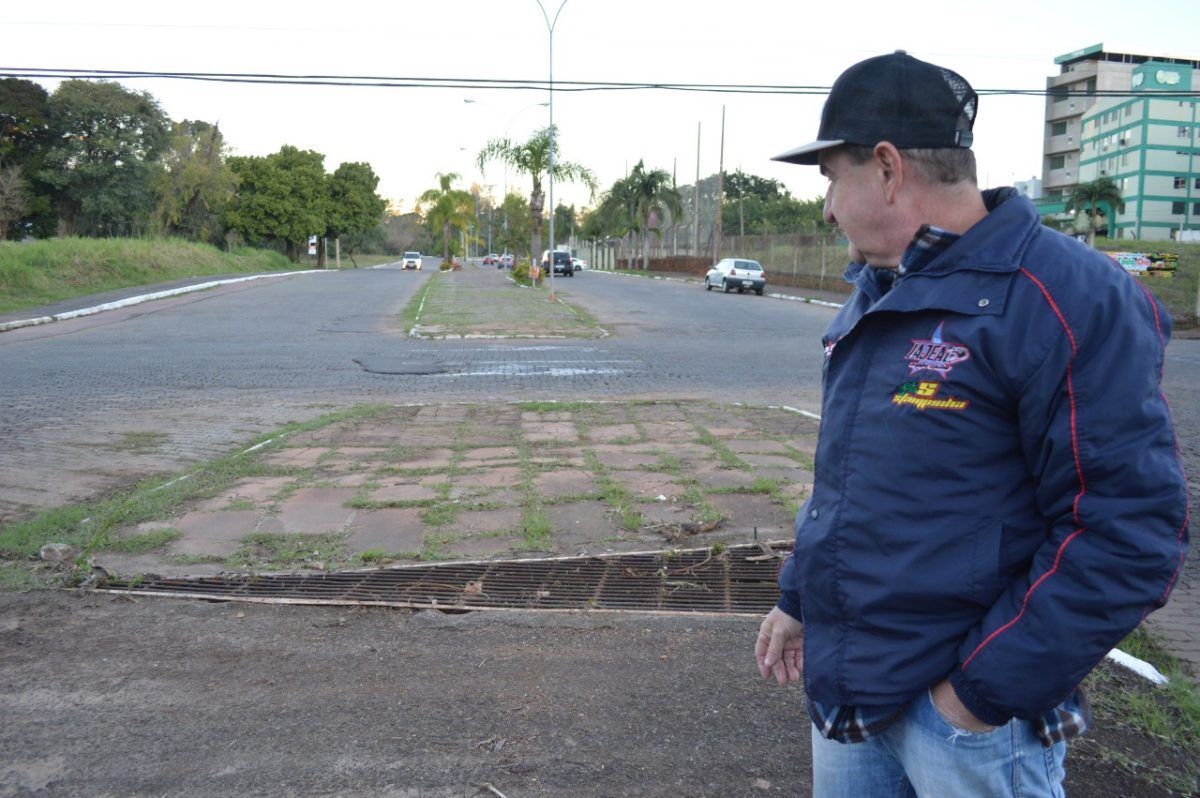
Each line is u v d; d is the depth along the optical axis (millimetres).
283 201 69438
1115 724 3189
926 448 1436
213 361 14305
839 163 1589
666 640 3902
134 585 4551
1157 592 1267
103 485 6488
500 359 15016
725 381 12648
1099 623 1274
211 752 3037
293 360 14508
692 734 3141
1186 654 3896
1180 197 67562
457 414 9453
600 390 11680
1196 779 2861
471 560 4906
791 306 29781
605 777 2885
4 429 8492
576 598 4418
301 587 4566
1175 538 1284
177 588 4555
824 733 1614
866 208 1558
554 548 5113
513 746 3062
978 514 1419
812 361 15133
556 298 31297
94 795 2805
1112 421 1288
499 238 130875
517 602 4363
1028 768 1467
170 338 18031
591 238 90250
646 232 66062
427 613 4195
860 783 1675
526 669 3633
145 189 52062
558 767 2939
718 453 7512
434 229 80500
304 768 2941
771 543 5168
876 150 1521
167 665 3678
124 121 50719
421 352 15898
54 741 3111
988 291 1413
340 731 3164
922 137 1503
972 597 1415
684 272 60531
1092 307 1328
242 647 3848
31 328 20156
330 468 6984
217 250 50188
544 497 6109
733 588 4566
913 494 1446
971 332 1403
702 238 78312
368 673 3607
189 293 31797
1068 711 1520
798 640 1838
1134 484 1270
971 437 1413
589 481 6566
